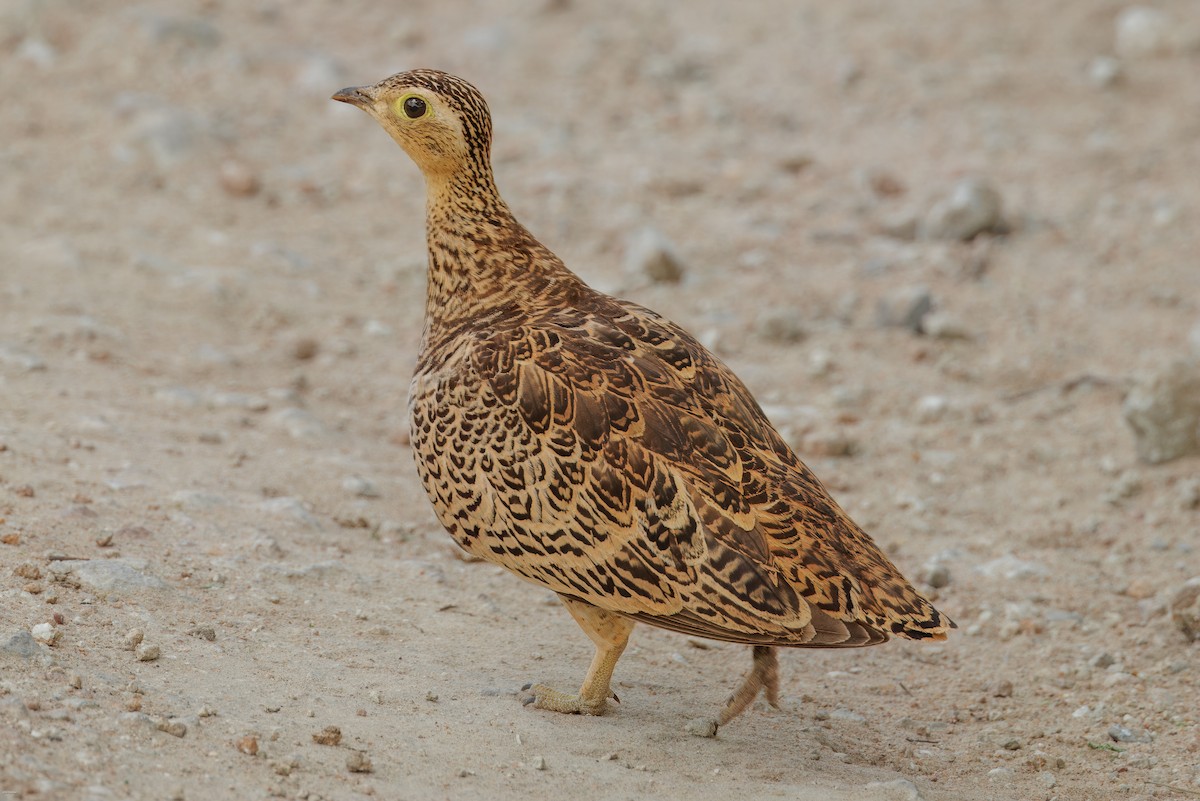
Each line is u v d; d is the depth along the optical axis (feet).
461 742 24.59
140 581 28.48
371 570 32.27
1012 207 61.05
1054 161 65.72
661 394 25.02
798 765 25.73
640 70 75.46
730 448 24.76
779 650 32.55
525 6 81.25
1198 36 76.23
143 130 61.98
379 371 46.62
